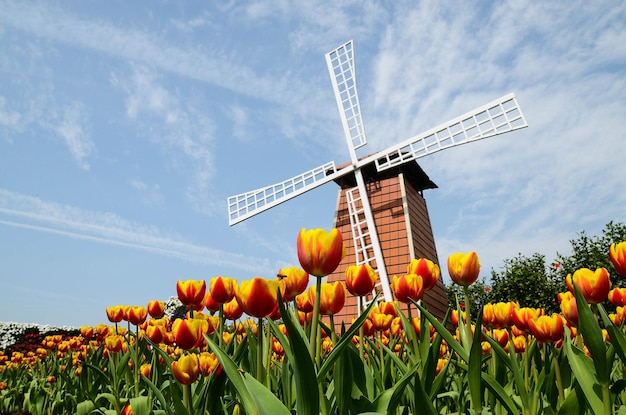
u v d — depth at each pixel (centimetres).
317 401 158
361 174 2167
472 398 235
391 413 195
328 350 415
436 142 2002
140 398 340
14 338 1847
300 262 195
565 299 287
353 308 1856
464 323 318
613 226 1358
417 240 2166
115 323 488
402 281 290
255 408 178
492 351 341
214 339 342
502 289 1561
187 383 233
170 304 1641
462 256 279
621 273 273
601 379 206
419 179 2491
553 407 275
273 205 2225
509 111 1875
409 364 293
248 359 301
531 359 312
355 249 2178
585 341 205
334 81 2341
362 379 222
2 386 888
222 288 268
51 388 789
